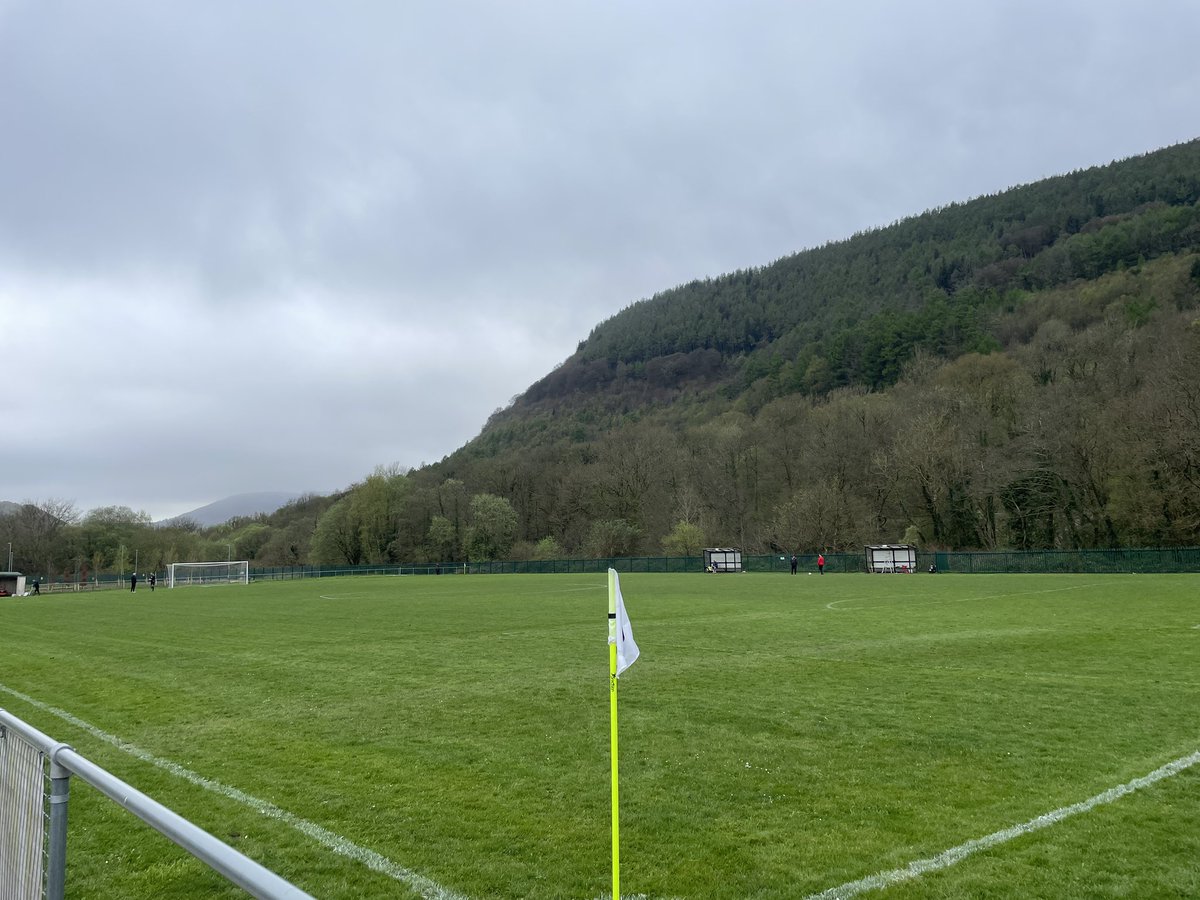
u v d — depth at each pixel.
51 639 24.00
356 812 7.11
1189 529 58.00
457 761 8.78
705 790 7.57
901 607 29.23
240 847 6.30
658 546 98.31
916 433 77.25
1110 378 69.12
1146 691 12.05
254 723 11.05
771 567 75.00
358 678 14.81
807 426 93.56
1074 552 56.25
